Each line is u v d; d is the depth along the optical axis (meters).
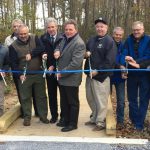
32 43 2.98
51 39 3.01
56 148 2.43
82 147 2.45
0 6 6.88
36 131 2.93
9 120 3.01
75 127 2.94
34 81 3.05
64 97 2.94
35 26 8.20
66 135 2.82
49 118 3.31
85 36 15.44
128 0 13.47
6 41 3.43
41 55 3.02
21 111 3.35
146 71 2.83
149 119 3.16
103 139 2.60
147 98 2.89
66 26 2.83
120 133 2.83
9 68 3.14
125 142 2.54
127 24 13.52
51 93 3.12
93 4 16.88
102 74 2.83
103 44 2.80
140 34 2.78
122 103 3.03
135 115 2.92
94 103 2.98
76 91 2.89
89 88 2.94
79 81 2.87
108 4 15.95
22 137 2.64
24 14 7.72
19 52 2.97
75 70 2.80
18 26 3.17
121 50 2.94
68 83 2.84
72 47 2.81
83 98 4.17
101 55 2.82
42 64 3.04
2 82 3.07
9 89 4.66
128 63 2.82
